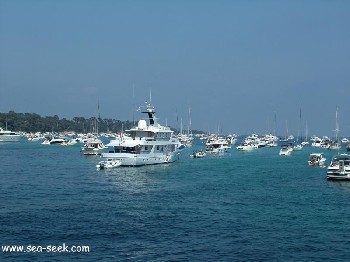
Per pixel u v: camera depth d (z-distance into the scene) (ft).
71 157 520.83
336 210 187.21
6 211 178.70
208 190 243.40
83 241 136.56
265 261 119.03
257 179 300.40
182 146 443.73
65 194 226.38
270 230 150.92
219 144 646.33
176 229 151.33
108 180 288.51
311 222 163.43
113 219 165.68
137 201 205.46
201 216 172.14
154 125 391.24
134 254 124.36
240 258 121.29
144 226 155.02
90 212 178.29
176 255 123.44
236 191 240.32
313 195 228.22
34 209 183.52
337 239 140.36
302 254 125.29
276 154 618.03
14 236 141.28
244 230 150.51
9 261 118.83
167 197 217.77
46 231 147.33
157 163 387.14
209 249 128.88
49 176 312.50
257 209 187.83
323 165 415.03
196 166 400.88
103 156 364.79
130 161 361.92
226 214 176.35
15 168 377.71
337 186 264.11
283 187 258.57
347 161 295.28
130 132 380.78
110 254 124.36
